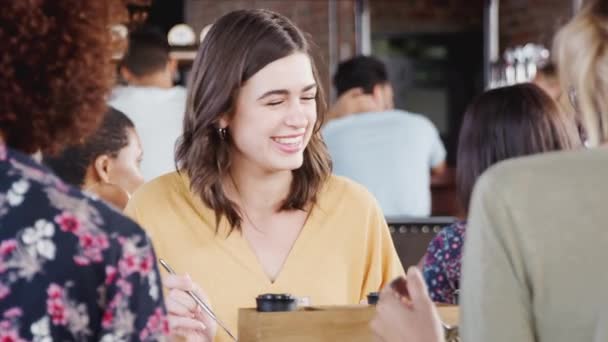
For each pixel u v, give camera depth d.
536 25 8.77
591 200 1.41
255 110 2.42
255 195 2.52
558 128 2.44
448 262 2.56
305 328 2.04
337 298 2.54
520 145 2.43
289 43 2.42
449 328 1.96
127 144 2.93
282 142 2.43
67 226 1.30
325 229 2.55
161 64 4.77
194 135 2.49
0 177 1.32
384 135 5.49
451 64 10.09
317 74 2.52
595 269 1.40
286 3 10.22
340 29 9.61
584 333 1.40
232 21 2.44
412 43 9.99
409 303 1.58
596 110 1.48
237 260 2.49
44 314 1.27
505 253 1.42
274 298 2.08
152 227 2.51
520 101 2.44
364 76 5.58
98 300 1.30
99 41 1.40
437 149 5.64
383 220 2.64
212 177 2.48
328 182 2.60
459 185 2.52
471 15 9.99
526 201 1.42
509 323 1.41
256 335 2.05
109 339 1.30
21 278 1.28
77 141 1.44
